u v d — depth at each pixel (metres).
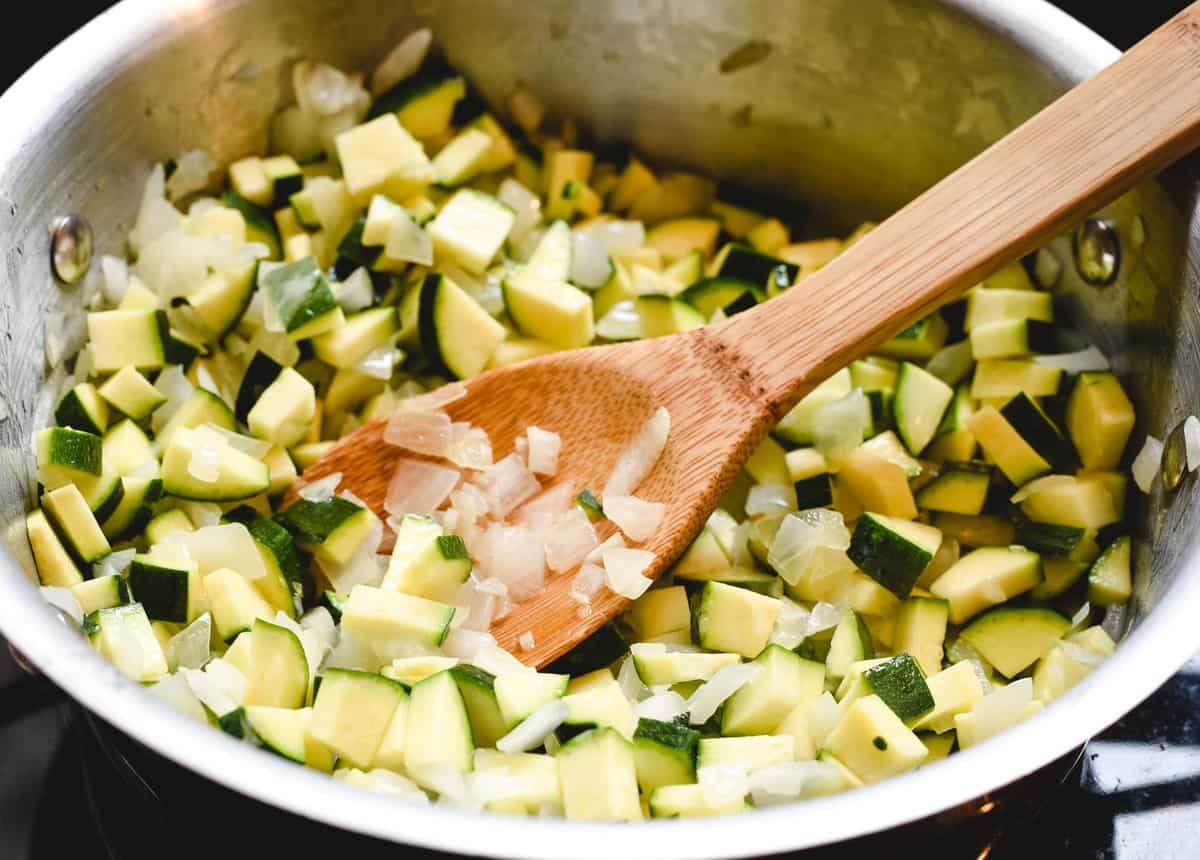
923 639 0.35
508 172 0.41
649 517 0.35
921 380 0.37
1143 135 0.33
